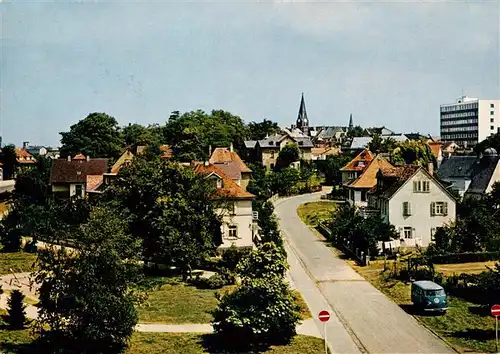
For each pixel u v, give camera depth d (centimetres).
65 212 5306
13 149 14075
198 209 5494
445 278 4844
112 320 3106
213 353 3253
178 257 5234
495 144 12275
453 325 3822
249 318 3297
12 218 7194
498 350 3331
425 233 6456
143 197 5444
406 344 3469
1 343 3294
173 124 15612
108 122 13938
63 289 3098
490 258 5669
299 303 4397
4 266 5794
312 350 3338
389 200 6425
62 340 3181
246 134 17638
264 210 7831
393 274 5175
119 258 3172
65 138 13775
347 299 4516
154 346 3347
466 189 9419
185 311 4159
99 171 9775
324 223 8106
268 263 3422
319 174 13900
